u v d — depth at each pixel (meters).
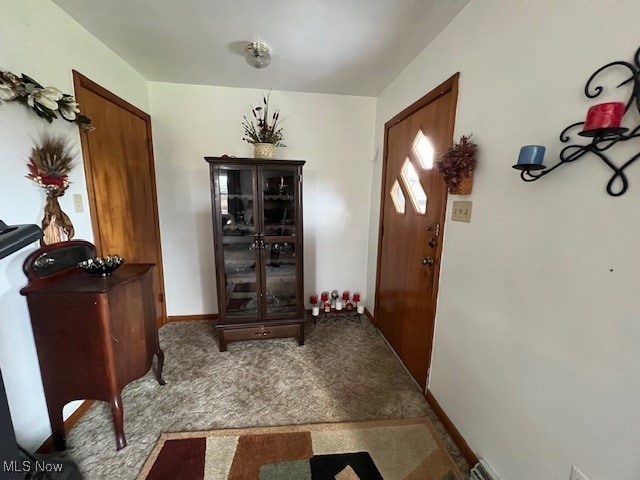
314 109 2.48
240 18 1.43
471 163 1.22
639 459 0.67
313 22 1.46
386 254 2.36
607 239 0.71
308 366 1.95
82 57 1.52
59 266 1.33
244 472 1.18
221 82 2.24
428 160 1.66
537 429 0.93
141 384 1.73
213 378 1.80
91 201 1.59
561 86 0.84
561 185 0.84
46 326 1.17
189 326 2.51
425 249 1.70
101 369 1.22
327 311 2.71
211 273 2.59
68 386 1.23
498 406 1.10
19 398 1.17
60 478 0.98
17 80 1.10
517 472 1.01
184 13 1.40
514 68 1.01
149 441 1.33
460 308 1.35
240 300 2.12
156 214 2.38
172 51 1.78
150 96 2.24
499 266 1.10
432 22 1.43
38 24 1.25
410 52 1.74
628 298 0.67
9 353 1.13
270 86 2.32
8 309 1.12
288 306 2.21
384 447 1.32
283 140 2.48
